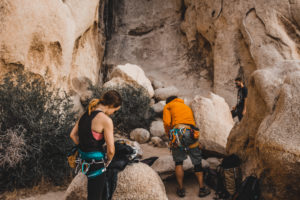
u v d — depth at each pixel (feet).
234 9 25.23
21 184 11.35
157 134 20.65
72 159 7.32
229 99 24.89
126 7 35.73
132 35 34.78
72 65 22.22
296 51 21.98
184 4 33.40
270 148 8.34
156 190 8.78
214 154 15.30
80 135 6.85
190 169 12.05
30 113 12.16
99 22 30.50
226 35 25.82
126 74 25.09
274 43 22.47
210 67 29.27
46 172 11.96
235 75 25.00
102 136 6.76
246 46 24.41
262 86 10.64
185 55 31.78
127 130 21.62
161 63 32.58
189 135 10.80
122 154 8.59
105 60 33.42
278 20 22.72
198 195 10.86
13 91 12.41
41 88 13.67
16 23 15.28
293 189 8.20
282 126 8.46
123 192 8.45
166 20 34.30
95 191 6.72
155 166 12.07
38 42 16.96
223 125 15.67
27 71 15.69
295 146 7.72
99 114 6.68
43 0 17.12
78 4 21.66
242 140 12.05
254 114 11.34
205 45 30.01
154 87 29.55
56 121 13.12
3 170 11.24
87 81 23.49
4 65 15.02
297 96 8.79
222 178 10.34
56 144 12.56
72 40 19.93
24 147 11.54
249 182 9.09
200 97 16.99
